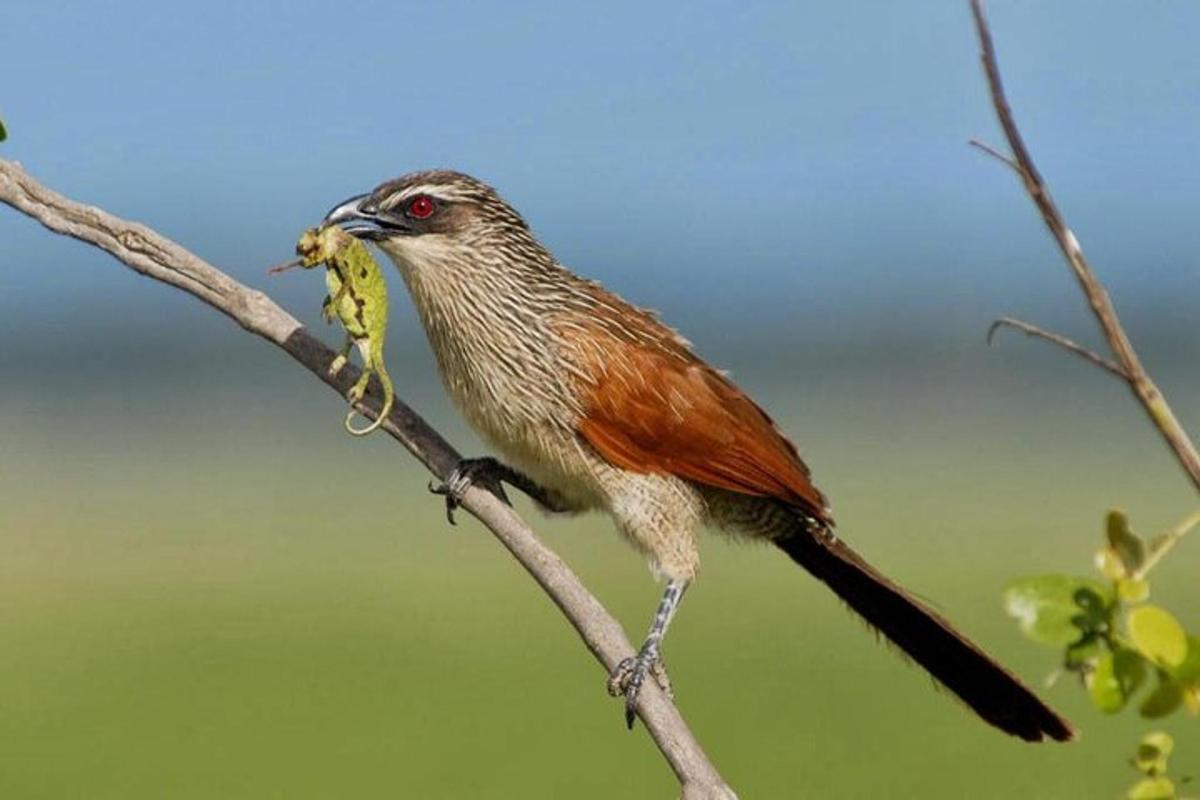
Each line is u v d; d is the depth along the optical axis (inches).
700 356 263.9
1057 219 133.6
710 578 851.4
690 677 631.8
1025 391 1711.4
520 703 617.6
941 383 1793.8
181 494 1180.5
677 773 191.5
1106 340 132.4
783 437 258.8
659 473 249.6
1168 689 125.5
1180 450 130.3
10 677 685.3
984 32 135.4
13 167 209.6
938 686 232.4
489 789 491.2
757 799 467.2
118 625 786.2
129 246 213.6
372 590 852.0
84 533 1034.1
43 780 518.6
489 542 997.8
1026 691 222.7
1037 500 1050.7
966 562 837.8
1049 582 128.3
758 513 258.1
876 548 889.5
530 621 775.7
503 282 246.1
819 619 745.0
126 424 1584.6
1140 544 127.9
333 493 1175.6
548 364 245.8
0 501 1169.4
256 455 1378.0
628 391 246.4
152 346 2106.3
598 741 555.2
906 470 1219.2
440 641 736.3
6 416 1646.2
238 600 836.6
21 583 897.5
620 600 768.9
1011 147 134.5
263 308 215.3
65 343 2113.7
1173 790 132.3
